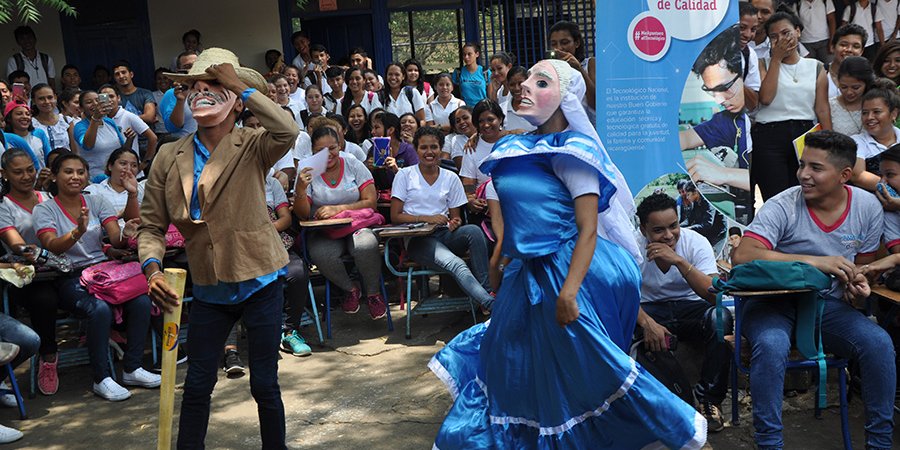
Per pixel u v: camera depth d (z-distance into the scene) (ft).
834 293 13.57
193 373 12.35
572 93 11.61
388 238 20.45
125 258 18.16
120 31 40.04
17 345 15.85
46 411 16.84
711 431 14.34
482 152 21.81
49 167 21.88
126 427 15.90
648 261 15.30
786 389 15.51
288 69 31.14
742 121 16.89
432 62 42.68
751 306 13.33
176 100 27.20
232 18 40.83
